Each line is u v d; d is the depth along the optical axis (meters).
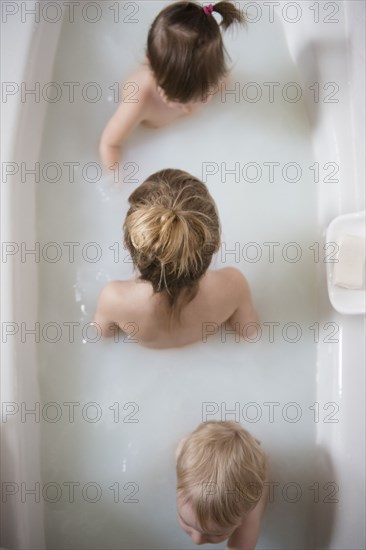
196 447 1.10
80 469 1.22
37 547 1.15
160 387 1.26
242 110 1.36
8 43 1.20
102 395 1.25
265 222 1.32
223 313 1.20
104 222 1.31
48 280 1.28
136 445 1.24
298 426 1.25
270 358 1.27
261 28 1.37
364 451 1.15
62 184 1.31
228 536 1.14
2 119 1.17
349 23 1.27
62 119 1.33
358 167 1.25
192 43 1.10
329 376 1.22
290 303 1.30
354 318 1.20
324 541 1.17
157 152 1.33
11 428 1.09
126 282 1.17
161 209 0.98
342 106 1.27
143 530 1.21
